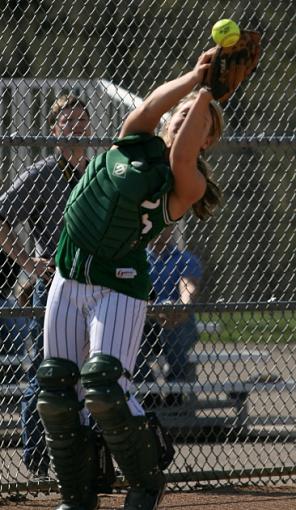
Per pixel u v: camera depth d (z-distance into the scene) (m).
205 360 23.92
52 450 14.05
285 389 23.50
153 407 21.12
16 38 23.73
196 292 21.06
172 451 14.69
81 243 13.81
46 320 14.29
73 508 14.27
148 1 25.28
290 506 18.03
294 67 26.39
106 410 13.37
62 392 13.90
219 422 21.89
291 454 21.72
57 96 21.14
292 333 23.84
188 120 13.53
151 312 19.17
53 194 19.38
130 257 13.95
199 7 26.12
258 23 23.75
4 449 19.67
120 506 17.77
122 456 13.86
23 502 18.42
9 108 21.09
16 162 22.09
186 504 18.14
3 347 19.45
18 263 19.31
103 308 13.78
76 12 24.50
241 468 19.95
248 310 19.58
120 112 21.52
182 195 13.83
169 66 26.39
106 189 13.62
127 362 13.86
